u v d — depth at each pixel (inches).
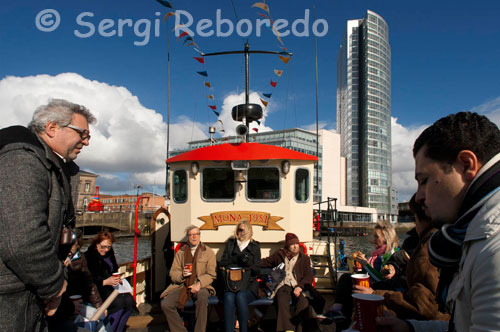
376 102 3890.3
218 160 219.3
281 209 222.2
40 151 73.2
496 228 38.6
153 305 241.3
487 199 41.1
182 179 230.1
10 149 69.8
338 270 289.1
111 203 3597.4
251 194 223.9
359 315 65.4
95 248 188.5
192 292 178.1
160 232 265.4
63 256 87.1
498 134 45.1
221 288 192.9
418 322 64.5
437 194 46.9
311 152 2704.2
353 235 2409.0
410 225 3174.2
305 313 178.5
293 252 193.2
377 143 3804.1
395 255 132.0
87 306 156.1
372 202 3636.8
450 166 45.2
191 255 190.4
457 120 46.4
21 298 69.2
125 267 227.0
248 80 292.8
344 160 3831.2
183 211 228.1
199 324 172.4
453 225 45.4
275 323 210.8
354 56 4124.0
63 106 83.4
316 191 233.3
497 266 36.7
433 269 94.5
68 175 86.6
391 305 98.1
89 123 89.7
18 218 65.9
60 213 79.0
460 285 43.9
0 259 66.9
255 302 184.5
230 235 221.1
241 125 225.0
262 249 226.4
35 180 70.0
